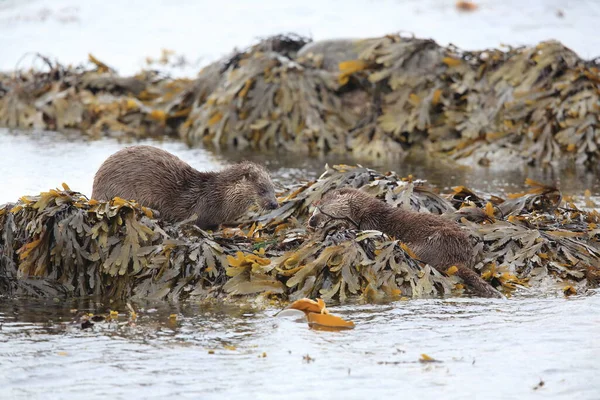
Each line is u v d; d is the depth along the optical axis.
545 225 33.47
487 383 21.25
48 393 20.52
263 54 64.25
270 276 28.42
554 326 25.58
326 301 27.95
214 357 22.88
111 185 31.83
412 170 52.62
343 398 20.38
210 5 100.75
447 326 25.53
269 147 61.12
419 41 62.25
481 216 32.94
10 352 23.16
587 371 22.02
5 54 86.81
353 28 91.81
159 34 93.12
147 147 32.78
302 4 98.88
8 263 29.31
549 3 93.31
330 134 60.38
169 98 69.69
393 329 25.22
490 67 60.47
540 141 55.75
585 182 49.19
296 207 34.19
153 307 27.41
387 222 31.27
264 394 20.55
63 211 29.22
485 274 29.75
